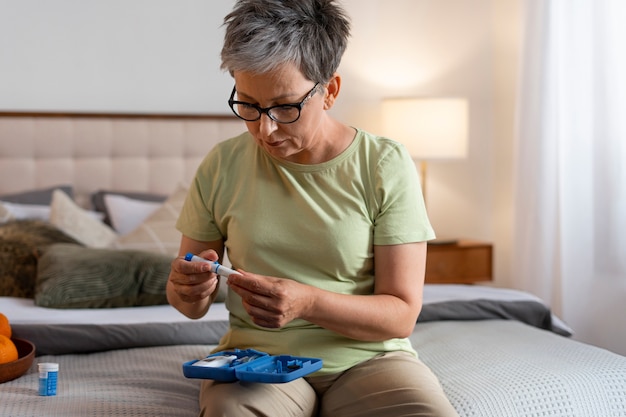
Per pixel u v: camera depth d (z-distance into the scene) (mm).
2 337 2074
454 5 4371
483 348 2307
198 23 4062
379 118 4324
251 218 1783
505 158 4395
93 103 3961
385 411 1611
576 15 3504
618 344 3340
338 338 1760
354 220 1755
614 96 3328
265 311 1566
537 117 3777
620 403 1995
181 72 4059
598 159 3400
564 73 3582
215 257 1692
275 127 1639
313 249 1748
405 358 1755
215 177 1864
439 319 2719
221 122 4059
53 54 3902
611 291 3365
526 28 3879
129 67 3994
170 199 3535
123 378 2062
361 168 1785
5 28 3842
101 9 3943
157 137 3975
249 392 1592
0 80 3846
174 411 1791
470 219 4500
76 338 2348
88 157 3902
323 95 1694
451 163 4457
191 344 2443
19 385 1986
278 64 1585
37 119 3838
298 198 1767
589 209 3461
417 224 1766
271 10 1600
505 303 2803
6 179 3791
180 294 1689
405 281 1740
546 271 3730
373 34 4285
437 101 3977
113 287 2773
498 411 1863
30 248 2990
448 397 1901
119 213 3695
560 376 2010
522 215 3914
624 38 3281
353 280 1780
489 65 4445
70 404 1803
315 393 1751
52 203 3469
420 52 4348
